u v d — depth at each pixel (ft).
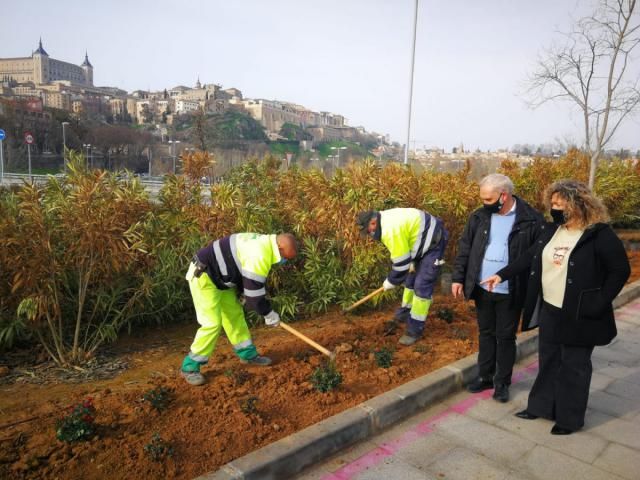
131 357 16.19
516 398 14.64
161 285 18.85
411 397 13.43
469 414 13.64
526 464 11.31
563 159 45.62
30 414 11.91
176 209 19.65
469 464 11.29
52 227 14.48
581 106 34.60
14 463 9.98
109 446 10.63
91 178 14.97
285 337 18.21
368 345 17.42
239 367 15.05
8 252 13.74
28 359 15.84
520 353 17.52
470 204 27.22
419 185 25.18
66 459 10.17
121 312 16.94
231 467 9.99
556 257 12.18
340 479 10.71
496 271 13.79
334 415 12.25
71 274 16.29
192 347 13.64
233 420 11.84
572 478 10.79
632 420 13.38
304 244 21.43
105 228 14.49
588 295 11.76
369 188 21.91
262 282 13.42
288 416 12.30
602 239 11.55
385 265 22.65
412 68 46.32
